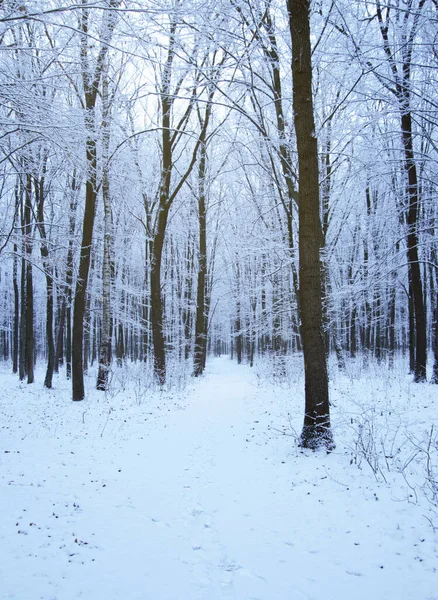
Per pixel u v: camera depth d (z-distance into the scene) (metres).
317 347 6.67
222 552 3.76
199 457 6.69
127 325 26.45
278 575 3.38
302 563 3.54
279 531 4.11
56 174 14.45
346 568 3.43
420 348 12.30
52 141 7.74
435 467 5.30
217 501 4.89
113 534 4.05
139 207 22.36
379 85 10.96
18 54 7.62
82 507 4.64
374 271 12.57
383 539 3.81
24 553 3.61
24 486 5.14
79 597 3.04
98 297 18.75
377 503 4.48
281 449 6.75
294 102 6.80
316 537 3.95
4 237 10.38
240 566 3.53
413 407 8.46
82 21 7.33
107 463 6.24
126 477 5.67
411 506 4.32
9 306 40.34
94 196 12.18
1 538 3.84
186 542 3.94
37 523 4.18
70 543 3.83
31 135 7.96
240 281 29.84
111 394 12.35
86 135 8.16
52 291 15.74
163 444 7.48
